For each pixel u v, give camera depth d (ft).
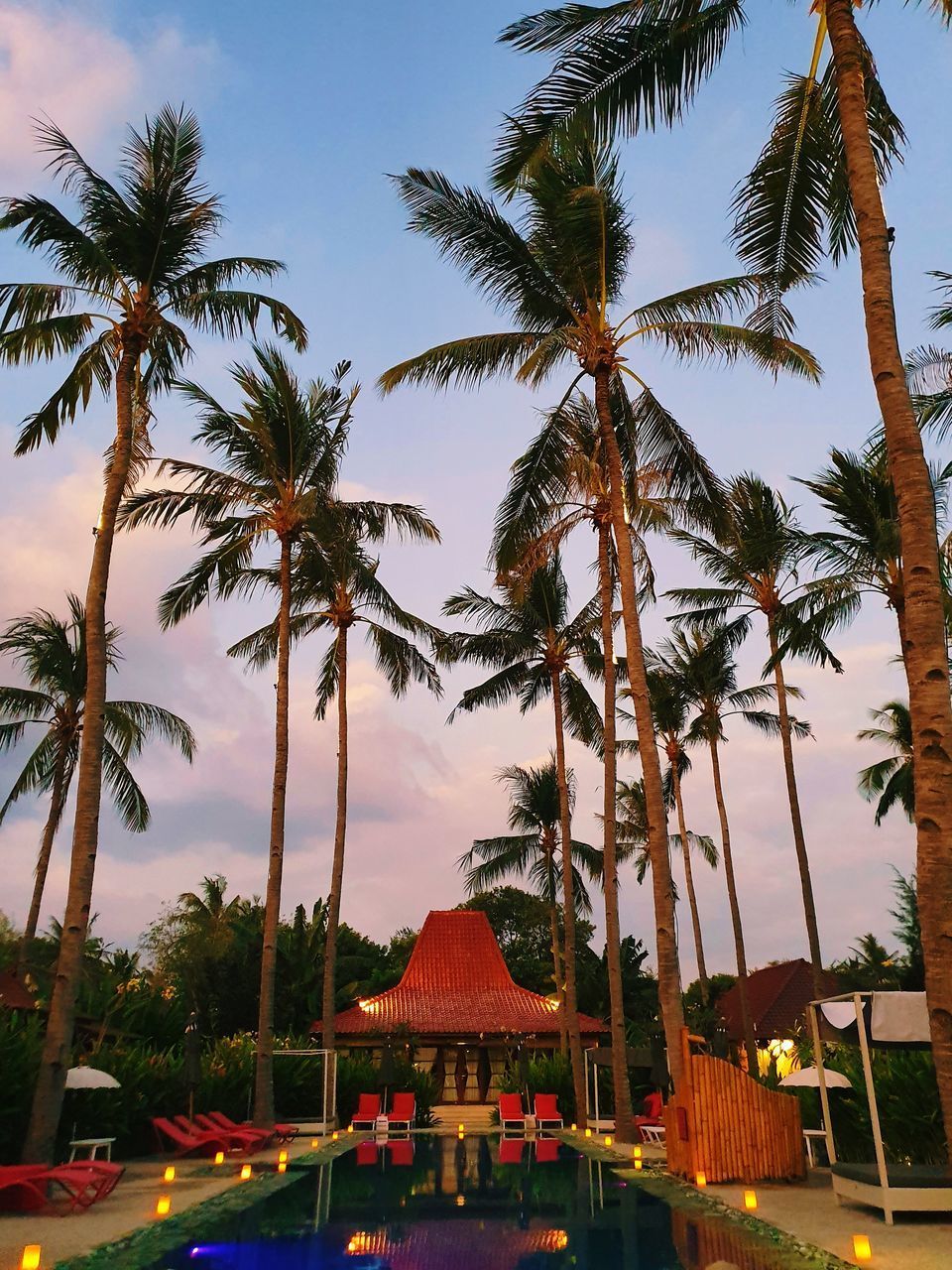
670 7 36.47
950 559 58.90
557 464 61.67
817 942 79.71
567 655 90.89
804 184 40.65
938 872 25.29
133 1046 62.95
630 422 65.57
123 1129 54.03
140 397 54.54
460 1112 101.50
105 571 45.80
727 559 89.25
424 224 58.29
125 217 49.65
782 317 43.83
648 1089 90.27
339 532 73.05
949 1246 26.45
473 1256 26.48
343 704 88.07
